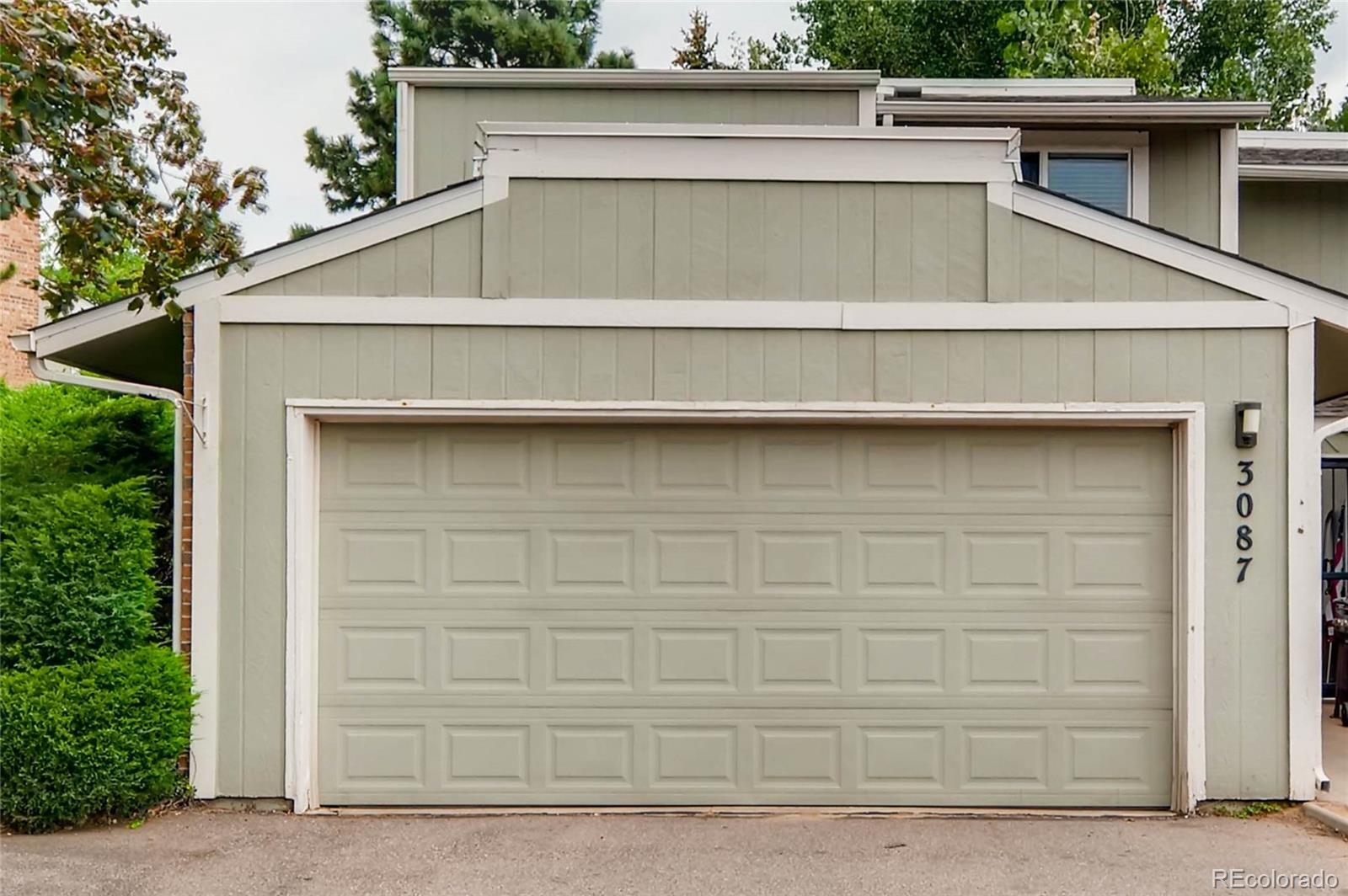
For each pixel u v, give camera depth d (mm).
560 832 6461
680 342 6875
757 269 6902
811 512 7027
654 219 6906
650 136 6887
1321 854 6047
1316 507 6777
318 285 6867
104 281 7055
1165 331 6840
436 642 6957
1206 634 6801
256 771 6766
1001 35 23812
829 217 6926
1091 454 7008
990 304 6875
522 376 6859
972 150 6910
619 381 6867
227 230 6648
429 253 6879
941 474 7031
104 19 6652
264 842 6215
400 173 10711
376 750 6922
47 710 6262
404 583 6965
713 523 7020
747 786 6953
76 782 6258
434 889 5566
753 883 5660
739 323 6871
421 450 7004
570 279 6887
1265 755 6793
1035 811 6902
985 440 7031
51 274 8719
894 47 25438
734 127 6891
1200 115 10352
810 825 6609
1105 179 10875
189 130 6730
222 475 6816
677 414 6855
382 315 6844
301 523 6809
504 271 6867
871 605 6996
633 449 7031
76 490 7312
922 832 6480
